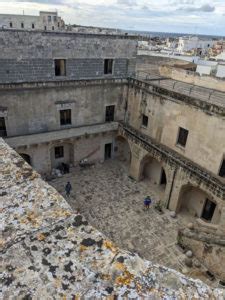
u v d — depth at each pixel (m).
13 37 20.73
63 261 3.18
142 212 23.84
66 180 27.86
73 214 3.89
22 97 23.27
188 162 21.39
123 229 21.69
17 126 24.14
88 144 29.39
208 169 20.52
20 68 22.03
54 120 25.88
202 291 3.08
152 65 36.88
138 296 2.87
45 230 3.58
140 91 26.53
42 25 68.50
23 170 4.96
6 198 4.18
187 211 24.41
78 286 2.93
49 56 22.81
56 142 26.69
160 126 24.72
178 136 22.98
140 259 3.32
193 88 24.52
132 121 28.84
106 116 29.08
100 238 3.52
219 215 19.48
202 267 17.20
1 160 5.30
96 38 24.38
